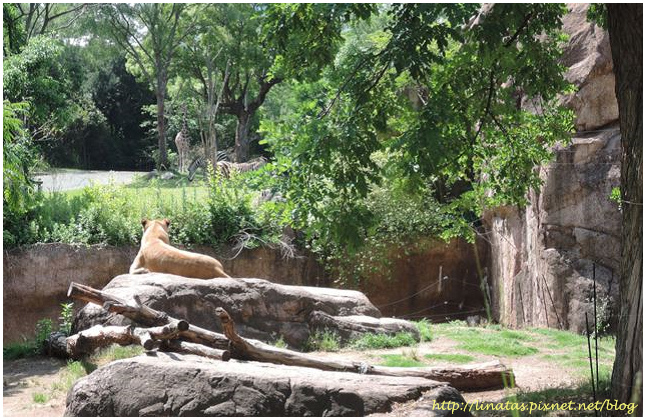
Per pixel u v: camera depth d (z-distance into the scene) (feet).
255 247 60.75
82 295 31.73
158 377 22.08
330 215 29.99
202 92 172.65
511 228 60.39
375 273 64.80
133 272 39.93
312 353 37.19
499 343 40.22
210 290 36.91
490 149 38.50
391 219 64.39
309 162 28.86
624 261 23.07
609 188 48.96
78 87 139.95
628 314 22.50
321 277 64.18
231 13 145.48
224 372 21.80
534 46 33.45
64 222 57.31
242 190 63.21
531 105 53.78
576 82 51.21
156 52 149.38
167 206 62.13
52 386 28.73
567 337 45.32
